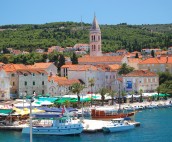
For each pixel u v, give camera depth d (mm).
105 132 149000
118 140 136000
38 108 170250
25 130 144000
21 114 154875
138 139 137750
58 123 145750
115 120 160375
